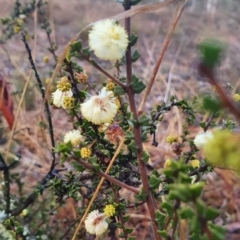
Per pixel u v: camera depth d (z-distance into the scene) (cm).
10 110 19
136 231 19
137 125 8
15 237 13
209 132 10
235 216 21
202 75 6
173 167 7
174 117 24
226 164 5
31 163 22
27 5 23
